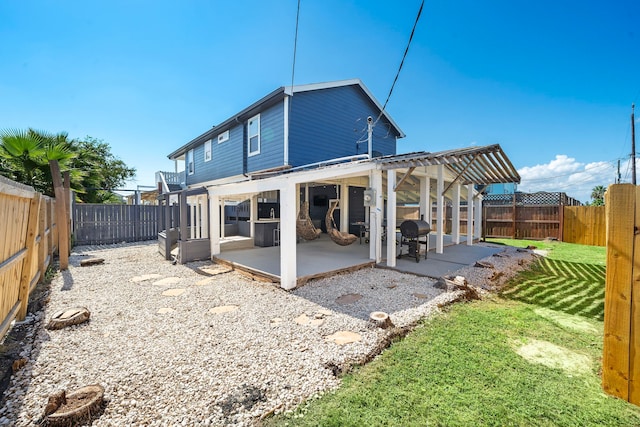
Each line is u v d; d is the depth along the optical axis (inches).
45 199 249.3
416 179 380.8
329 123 449.1
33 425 78.6
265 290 207.5
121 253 390.0
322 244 418.3
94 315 160.1
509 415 83.5
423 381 99.4
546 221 513.0
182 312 164.7
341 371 105.3
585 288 217.9
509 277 250.1
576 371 105.6
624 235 73.4
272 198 540.7
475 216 487.8
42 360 112.2
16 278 143.3
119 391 93.5
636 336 72.1
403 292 197.3
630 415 83.2
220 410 85.4
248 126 468.8
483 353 118.3
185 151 695.7
